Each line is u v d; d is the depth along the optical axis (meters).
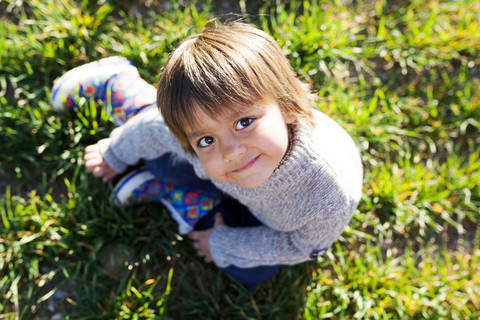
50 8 2.15
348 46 2.34
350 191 1.49
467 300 2.05
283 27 2.22
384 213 2.15
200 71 1.18
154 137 1.69
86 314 1.90
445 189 2.22
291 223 1.57
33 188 2.08
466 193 2.17
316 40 2.22
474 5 2.44
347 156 1.51
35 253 1.94
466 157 2.32
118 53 2.18
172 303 2.01
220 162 1.24
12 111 2.03
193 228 1.99
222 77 1.17
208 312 1.99
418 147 2.29
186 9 2.27
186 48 1.24
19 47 2.09
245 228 1.83
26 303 1.92
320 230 1.55
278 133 1.22
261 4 2.38
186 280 2.05
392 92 2.33
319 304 1.99
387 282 2.02
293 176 1.37
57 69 2.15
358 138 2.19
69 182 2.08
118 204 1.97
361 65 2.33
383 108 2.27
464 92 2.36
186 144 1.39
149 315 1.88
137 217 2.03
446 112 2.36
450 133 2.32
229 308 1.98
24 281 1.93
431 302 2.01
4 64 2.09
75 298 1.95
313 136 1.39
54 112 2.06
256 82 1.20
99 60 2.05
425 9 2.43
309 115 1.39
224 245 1.82
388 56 2.34
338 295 2.00
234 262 1.82
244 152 1.21
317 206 1.45
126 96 1.91
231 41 1.24
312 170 1.38
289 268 2.02
